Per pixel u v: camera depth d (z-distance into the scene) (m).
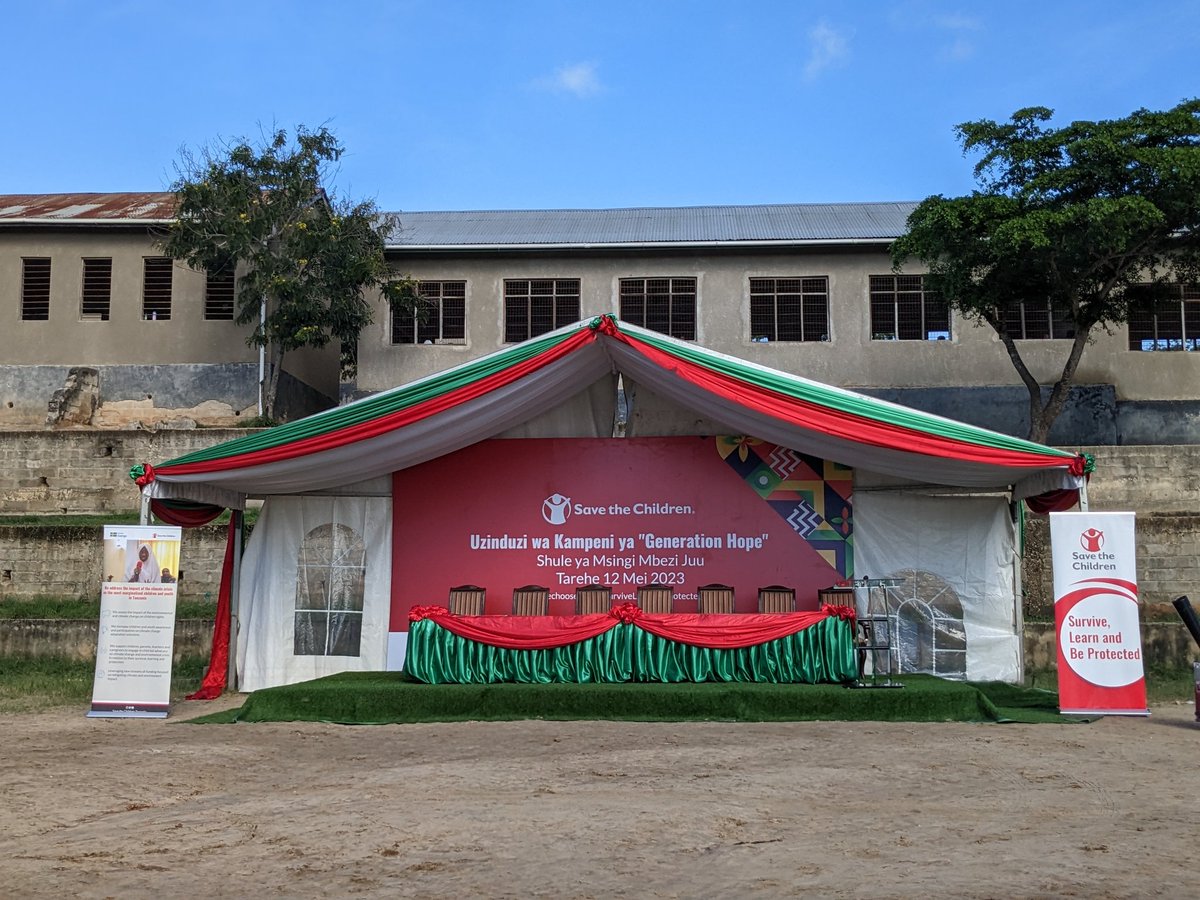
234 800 7.05
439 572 13.04
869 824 6.34
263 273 22.30
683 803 6.85
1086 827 6.29
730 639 11.10
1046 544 16.61
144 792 7.31
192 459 11.80
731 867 5.48
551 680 11.14
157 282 24.81
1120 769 7.96
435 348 24.03
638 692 10.59
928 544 12.80
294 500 13.24
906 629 12.68
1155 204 18.55
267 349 24.05
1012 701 11.36
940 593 12.73
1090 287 20.19
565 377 12.38
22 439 20.42
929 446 11.20
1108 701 10.49
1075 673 10.55
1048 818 6.50
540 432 13.23
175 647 15.58
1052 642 15.25
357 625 13.02
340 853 5.73
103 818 6.60
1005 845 5.89
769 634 11.12
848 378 23.66
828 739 9.26
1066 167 18.78
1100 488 19.41
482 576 13.00
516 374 11.83
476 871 5.40
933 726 10.01
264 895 5.05
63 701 12.28
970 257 19.59
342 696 10.70
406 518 13.16
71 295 24.72
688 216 26.47
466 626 11.30
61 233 24.84
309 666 12.95
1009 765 8.09
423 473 13.23
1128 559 10.67
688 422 13.12
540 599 12.38
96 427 24.19
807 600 12.75
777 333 23.91
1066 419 23.47
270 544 13.16
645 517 12.99
